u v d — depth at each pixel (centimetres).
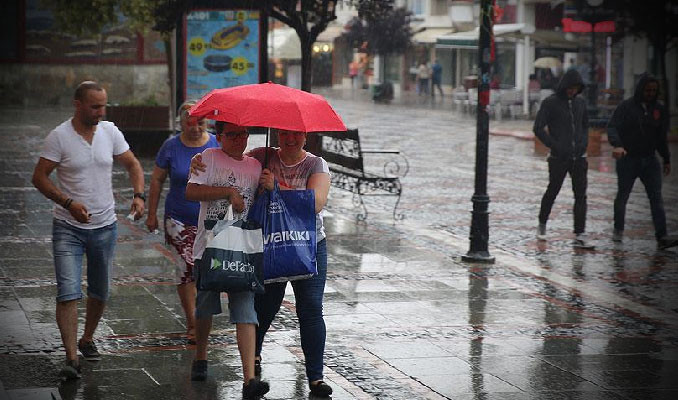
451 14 13500
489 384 1764
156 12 4669
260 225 1619
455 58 13838
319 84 16412
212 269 1591
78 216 1727
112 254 1816
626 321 2258
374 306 2312
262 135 6266
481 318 2236
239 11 4822
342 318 2194
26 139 5912
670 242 3173
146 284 2442
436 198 4241
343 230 3359
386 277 2630
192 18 4816
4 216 3325
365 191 4081
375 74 15350
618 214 3375
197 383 1717
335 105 11500
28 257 2708
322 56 16375
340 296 2398
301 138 1670
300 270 1634
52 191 1725
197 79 4856
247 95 1580
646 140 3266
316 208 1659
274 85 1627
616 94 8612
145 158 5288
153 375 1755
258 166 1667
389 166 5453
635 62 9906
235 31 4841
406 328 2127
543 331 2145
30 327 2031
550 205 3347
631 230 3531
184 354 1884
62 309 1728
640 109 3266
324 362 1869
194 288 1970
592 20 7569
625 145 3300
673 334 2153
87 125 1762
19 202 3612
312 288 1691
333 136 3916
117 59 9188
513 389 1741
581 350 2006
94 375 1747
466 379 1789
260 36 4853
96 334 2000
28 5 9025
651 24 7350
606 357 1961
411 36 12950
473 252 2891
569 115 3250
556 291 2545
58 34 9062
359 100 12688
